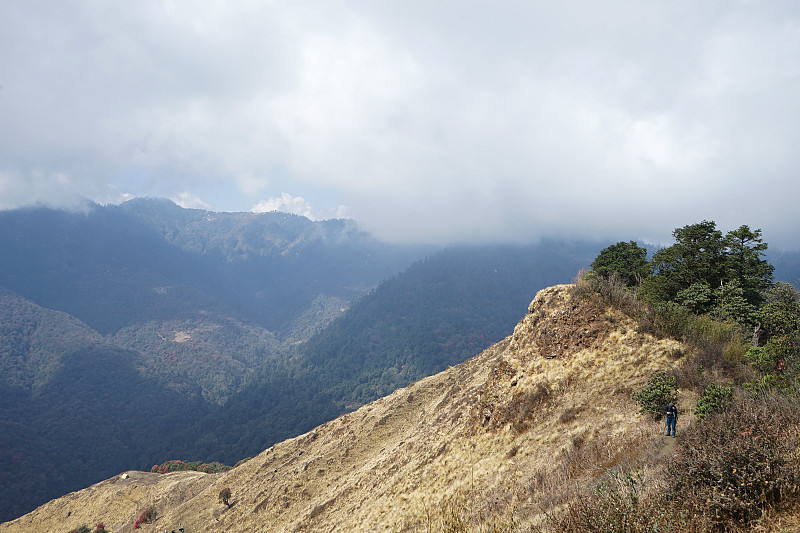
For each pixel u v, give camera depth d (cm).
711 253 3581
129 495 10225
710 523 782
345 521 3575
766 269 3484
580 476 1641
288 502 5762
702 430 1126
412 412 6556
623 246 4988
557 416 2481
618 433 1892
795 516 750
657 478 1051
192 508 7844
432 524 1244
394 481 3503
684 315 2778
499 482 2186
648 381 2147
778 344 1734
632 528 767
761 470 812
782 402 1147
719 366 2141
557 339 3138
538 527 1105
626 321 2933
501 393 3100
